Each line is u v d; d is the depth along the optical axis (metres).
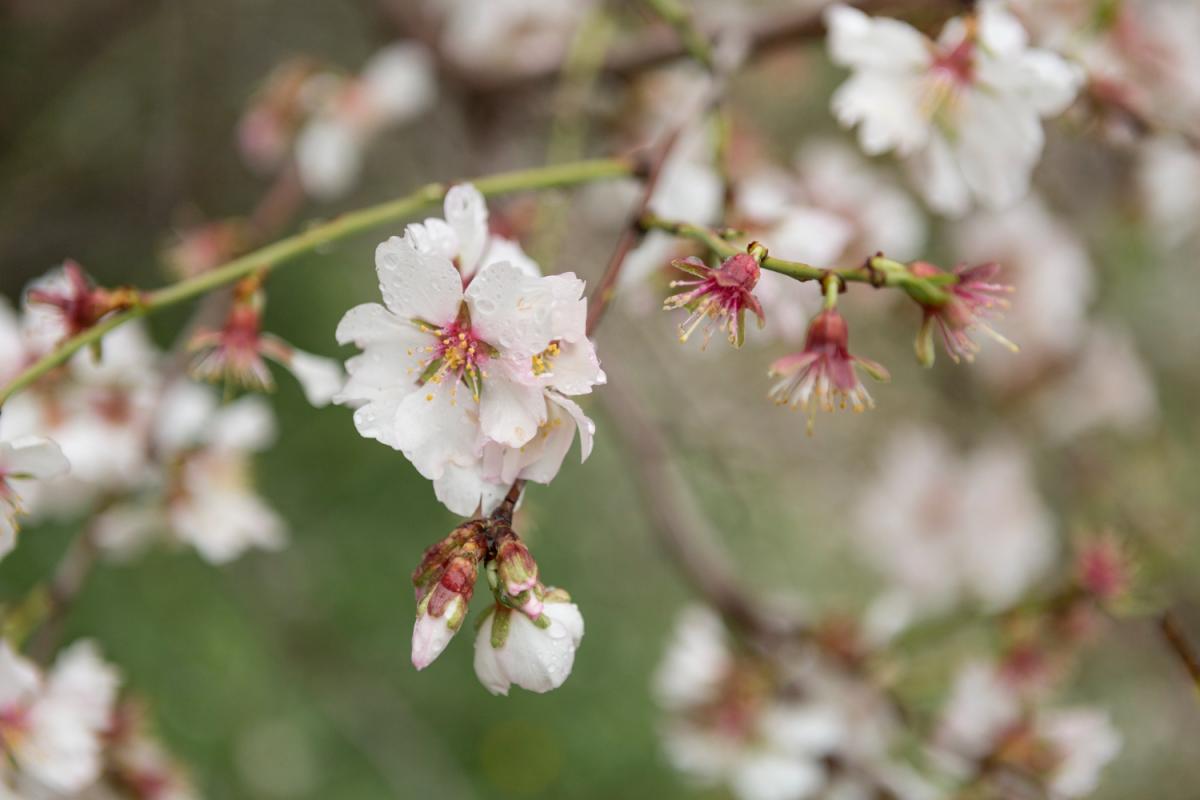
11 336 0.72
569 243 1.06
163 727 1.34
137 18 1.42
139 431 0.74
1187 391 1.49
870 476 1.39
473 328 0.59
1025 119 0.68
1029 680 0.76
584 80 0.79
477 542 0.58
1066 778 0.75
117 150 1.45
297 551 1.44
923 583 1.13
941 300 0.59
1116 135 0.75
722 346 0.71
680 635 0.81
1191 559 1.27
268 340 0.64
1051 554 1.23
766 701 0.79
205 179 1.43
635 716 1.63
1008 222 1.05
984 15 0.68
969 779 0.76
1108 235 1.12
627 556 1.68
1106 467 1.24
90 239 1.46
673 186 0.67
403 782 1.41
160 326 1.42
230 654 1.40
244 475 0.76
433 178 1.34
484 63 1.00
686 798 1.61
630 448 0.92
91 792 0.72
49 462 0.62
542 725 1.59
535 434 0.59
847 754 0.79
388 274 0.59
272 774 1.41
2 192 1.42
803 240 0.66
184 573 1.40
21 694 0.67
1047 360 1.18
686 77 0.92
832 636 0.80
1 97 1.42
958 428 1.32
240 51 1.47
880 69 0.68
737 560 1.58
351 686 1.42
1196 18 0.78
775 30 0.75
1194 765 1.62
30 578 1.33
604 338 1.21
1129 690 1.63
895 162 1.05
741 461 1.21
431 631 0.57
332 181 0.94
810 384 0.59
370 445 1.53
